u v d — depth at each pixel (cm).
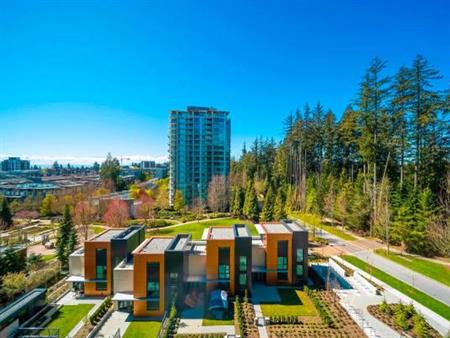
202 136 8075
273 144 9381
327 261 3578
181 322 2286
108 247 2856
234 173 9625
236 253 2709
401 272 3091
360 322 2186
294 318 2234
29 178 16275
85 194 8462
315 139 7100
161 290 2459
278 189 6631
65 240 3647
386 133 4653
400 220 3753
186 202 7769
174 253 2489
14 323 2159
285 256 2970
